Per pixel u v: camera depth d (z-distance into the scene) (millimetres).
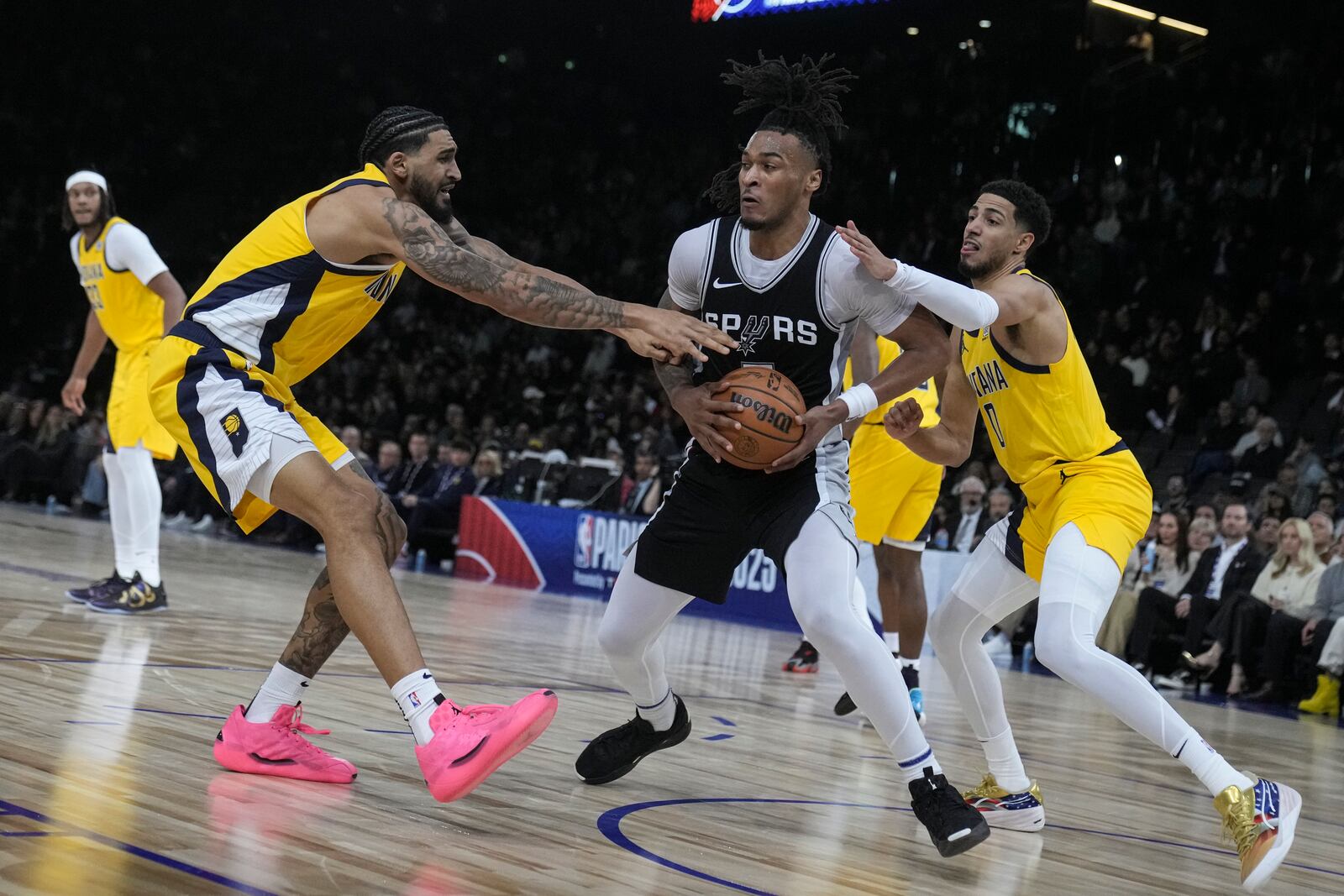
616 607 3002
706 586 2949
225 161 22141
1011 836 3076
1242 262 13359
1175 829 3389
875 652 2678
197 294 2873
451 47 21969
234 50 22422
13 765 2539
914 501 4883
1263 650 7738
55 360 19047
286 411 2766
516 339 17375
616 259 18750
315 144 21859
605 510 11109
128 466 5691
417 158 2824
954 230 15656
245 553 10617
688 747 3830
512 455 12227
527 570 11203
